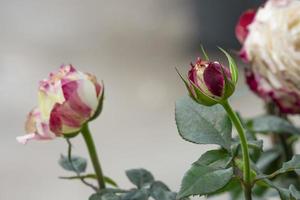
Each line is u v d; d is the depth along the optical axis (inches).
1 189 116.6
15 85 153.6
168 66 162.7
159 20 180.7
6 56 168.4
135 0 191.6
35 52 173.0
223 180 29.5
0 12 194.4
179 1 175.2
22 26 187.8
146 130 131.0
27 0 199.6
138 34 182.1
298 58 35.9
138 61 167.9
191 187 29.4
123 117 137.0
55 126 32.4
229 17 153.0
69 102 32.3
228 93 30.0
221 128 31.1
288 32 36.0
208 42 157.4
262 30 36.6
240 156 31.4
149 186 32.4
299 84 36.0
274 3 36.9
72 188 114.9
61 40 181.0
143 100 145.2
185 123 31.2
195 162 29.9
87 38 183.2
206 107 31.3
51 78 32.7
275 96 36.5
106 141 126.6
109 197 31.8
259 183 31.6
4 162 122.3
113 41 180.1
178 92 147.8
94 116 32.7
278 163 37.9
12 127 134.6
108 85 154.3
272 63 36.2
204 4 158.6
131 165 117.2
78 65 167.0
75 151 115.6
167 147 122.6
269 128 36.4
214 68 30.0
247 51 36.9
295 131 36.4
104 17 192.1
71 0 199.6
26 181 117.6
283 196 30.5
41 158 121.7
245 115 107.3
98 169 33.4
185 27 169.6
